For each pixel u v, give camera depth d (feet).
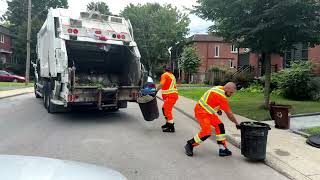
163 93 33.63
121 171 20.86
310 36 41.73
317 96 57.21
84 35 38.52
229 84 24.58
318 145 26.73
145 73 39.47
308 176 20.53
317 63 61.31
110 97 37.40
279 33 42.60
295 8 38.99
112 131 32.83
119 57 42.70
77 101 35.88
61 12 39.65
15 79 131.34
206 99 24.63
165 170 21.34
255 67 88.69
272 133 31.55
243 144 23.68
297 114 42.32
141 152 25.40
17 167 8.31
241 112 44.52
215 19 47.16
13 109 46.85
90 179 8.61
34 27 161.79
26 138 28.96
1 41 166.91
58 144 27.12
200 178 20.08
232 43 47.93
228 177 20.48
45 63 47.01
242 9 42.80
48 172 8.34
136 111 47.26
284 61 75.92
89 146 26.71
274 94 66.08
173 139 30.14
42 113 43.62
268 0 41.42
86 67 42.34
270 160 23.17
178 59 168.25
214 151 26.45
